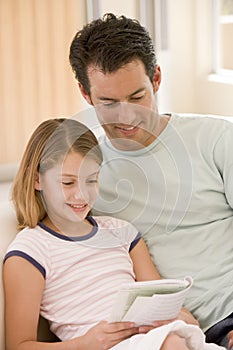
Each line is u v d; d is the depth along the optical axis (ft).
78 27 11.85
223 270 7.21
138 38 7.04
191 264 7.29
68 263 6.91
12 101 11.57
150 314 6.25
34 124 11.77
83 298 6.88
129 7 12.56
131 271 7.23
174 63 13.55
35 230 6.97
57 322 6.83
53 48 11.70
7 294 6.68
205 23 13.62
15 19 11.34
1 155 11.66
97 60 6.97
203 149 7.53
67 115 11.96
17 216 7.22
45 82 11.73
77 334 6.75
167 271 7.32
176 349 6.02
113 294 6.93
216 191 7.50
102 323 6.45
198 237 7.36
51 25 11.62
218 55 13.71
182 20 13.47
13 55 11.44
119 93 6.97
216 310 7.08
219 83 13.29
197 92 13.85
